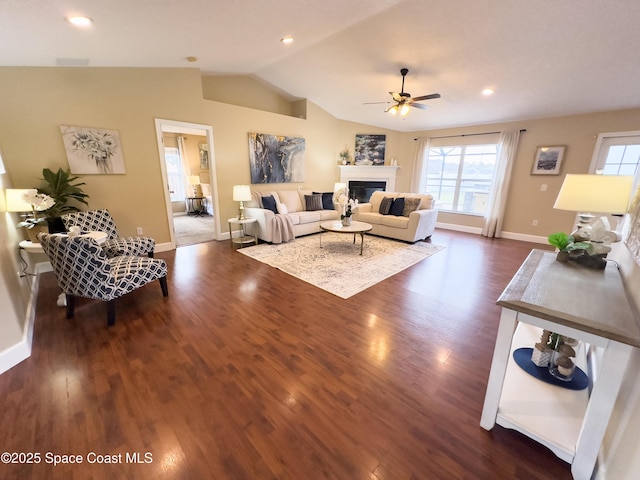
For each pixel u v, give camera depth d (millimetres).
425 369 1826
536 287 1325
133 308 2586
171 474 1180
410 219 4922
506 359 1269
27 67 3041
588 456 1111
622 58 3018
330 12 2777
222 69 4520
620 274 1518
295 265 3783
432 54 3535
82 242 2023
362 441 1335
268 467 1214
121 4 2025
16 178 3119
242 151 5156
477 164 6172
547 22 2693
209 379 1718
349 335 2195
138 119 3867
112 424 1408
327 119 6445
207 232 5715
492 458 1266
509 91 4207
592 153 4719
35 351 1964
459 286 3170
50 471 1188
